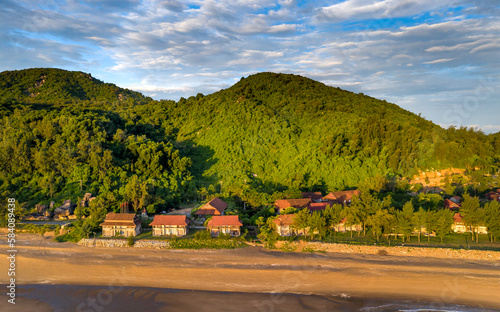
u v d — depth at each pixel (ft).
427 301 187.42
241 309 179.32
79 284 206.90
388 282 206.90
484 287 200.34
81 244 265.34
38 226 297.53
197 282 208.85
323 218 272.31
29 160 379.96
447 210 272.31
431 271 220.02
